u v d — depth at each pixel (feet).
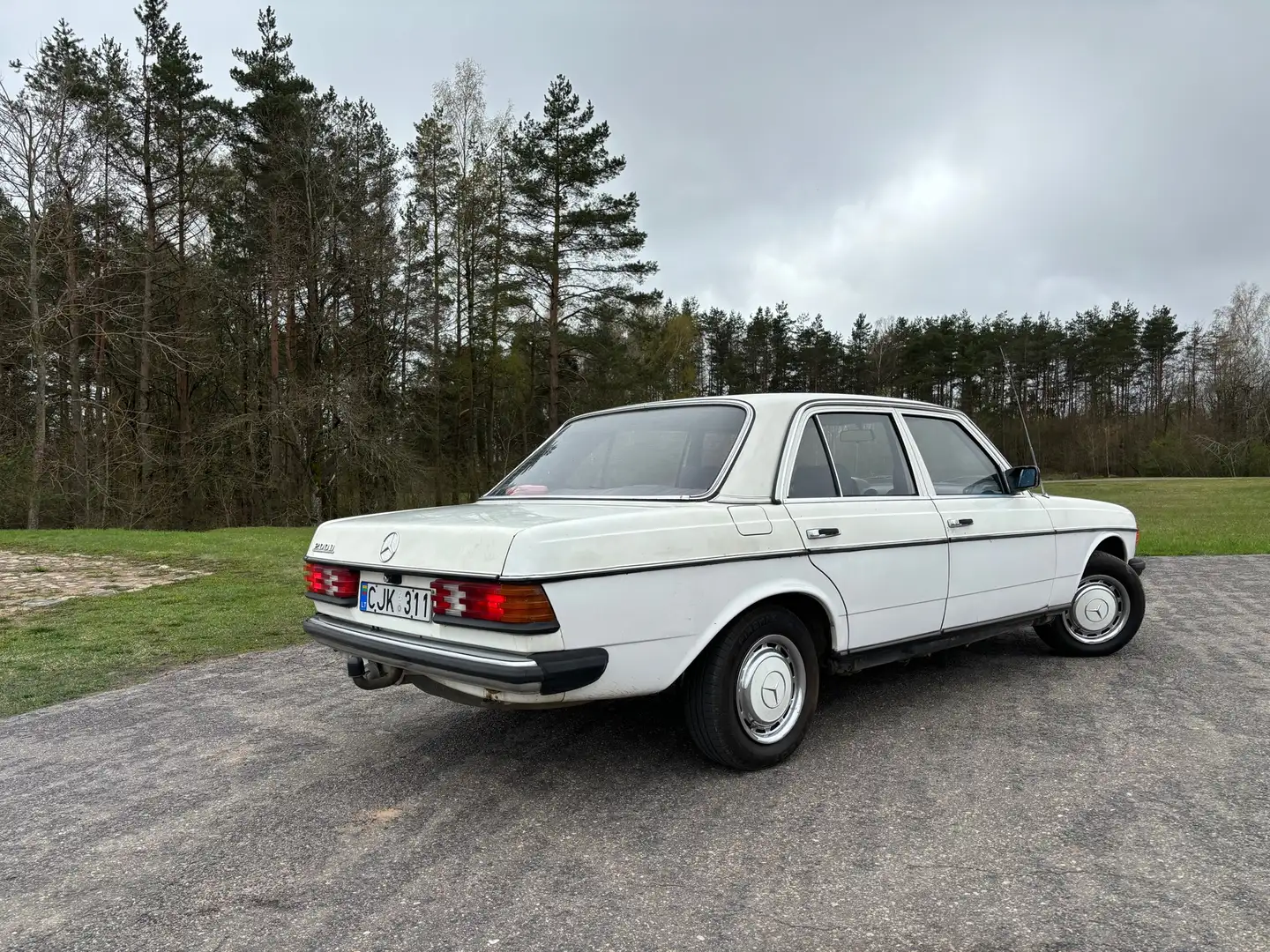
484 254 108.58
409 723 14.03
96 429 83.30
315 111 88.74
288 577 34.06
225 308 94.63
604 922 7.56
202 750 12.96
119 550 44.42
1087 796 10.09
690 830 9.46
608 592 9.53
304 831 9.82
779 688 11.32
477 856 8.99
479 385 121.60
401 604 10.44
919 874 8.29
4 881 8.79
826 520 11.92
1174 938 7.03
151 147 85.56
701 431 12.34
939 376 200.85
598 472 12.82
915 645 13.28
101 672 18.45
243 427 87.81
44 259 71.51
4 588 31.32
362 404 87.40
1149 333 219.82
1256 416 192.24
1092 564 16.90
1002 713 13.47
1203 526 54.70
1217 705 13.65
